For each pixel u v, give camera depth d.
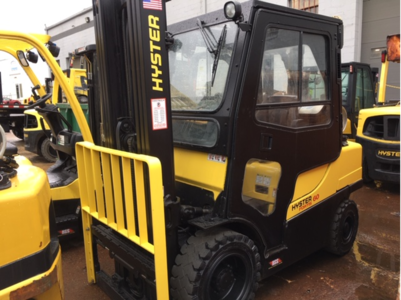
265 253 2.50
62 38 19.72
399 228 4.16
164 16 2.02
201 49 2.47
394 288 2.91
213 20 2.41
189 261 2.06
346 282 3.01
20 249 1.47
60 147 3.90
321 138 2.80
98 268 2.84
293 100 2.51
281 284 2.99
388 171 5.31
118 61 2.32
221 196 2.23
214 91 2.32
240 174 2.21
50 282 1.58
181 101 2.59
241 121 2.15
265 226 2.46
